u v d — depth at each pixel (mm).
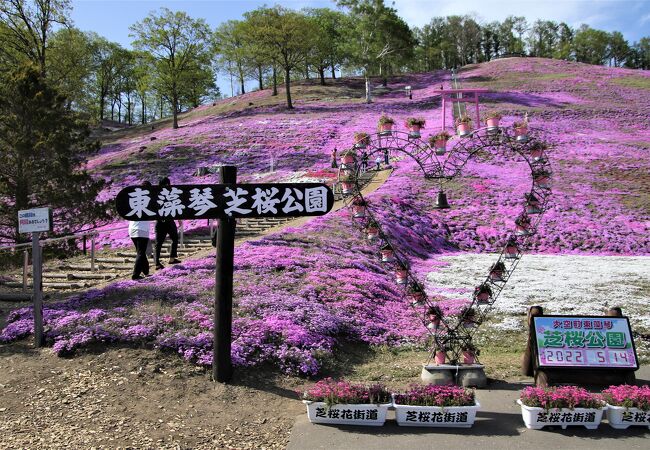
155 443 5969
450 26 100438
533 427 6359
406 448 5852
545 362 7527
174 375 7641
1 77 19562
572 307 13328
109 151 48062
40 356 8086
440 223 24859
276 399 7363
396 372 8586
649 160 33562
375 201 23922
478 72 73688
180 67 55875
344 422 6488
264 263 13008
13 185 17406
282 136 43125
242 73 79438
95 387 7199
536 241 23625
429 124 42969
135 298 9992
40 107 18094
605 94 54969
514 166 32844
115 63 76500
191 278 11445
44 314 9320
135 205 7523
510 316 12680
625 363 7527
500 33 115438
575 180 30328
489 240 23672
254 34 55344
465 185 29328
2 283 12836
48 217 8492
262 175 32906
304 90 69875
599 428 6406
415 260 19344
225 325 7652
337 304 11273
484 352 9984
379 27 67500
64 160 18047
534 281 16594
